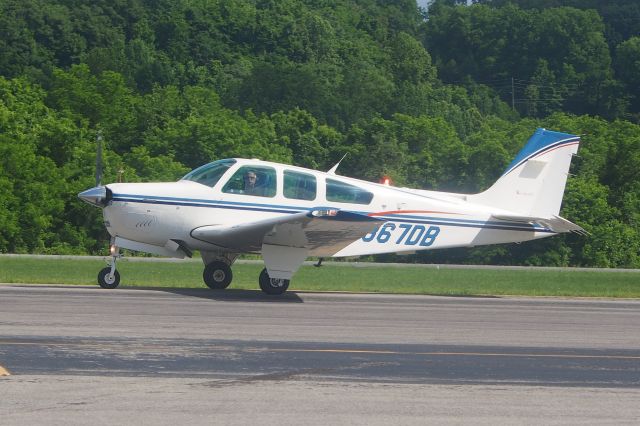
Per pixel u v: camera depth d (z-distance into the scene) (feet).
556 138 92.43
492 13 530.68
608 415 39.52
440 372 47.09
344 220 74.59
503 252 196.54
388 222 86.79
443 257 195.62
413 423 37.52
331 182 85.35
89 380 42.75
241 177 83.10
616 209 215.72
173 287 86.84
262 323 61.11
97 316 61.21
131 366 45.80
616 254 204.54
